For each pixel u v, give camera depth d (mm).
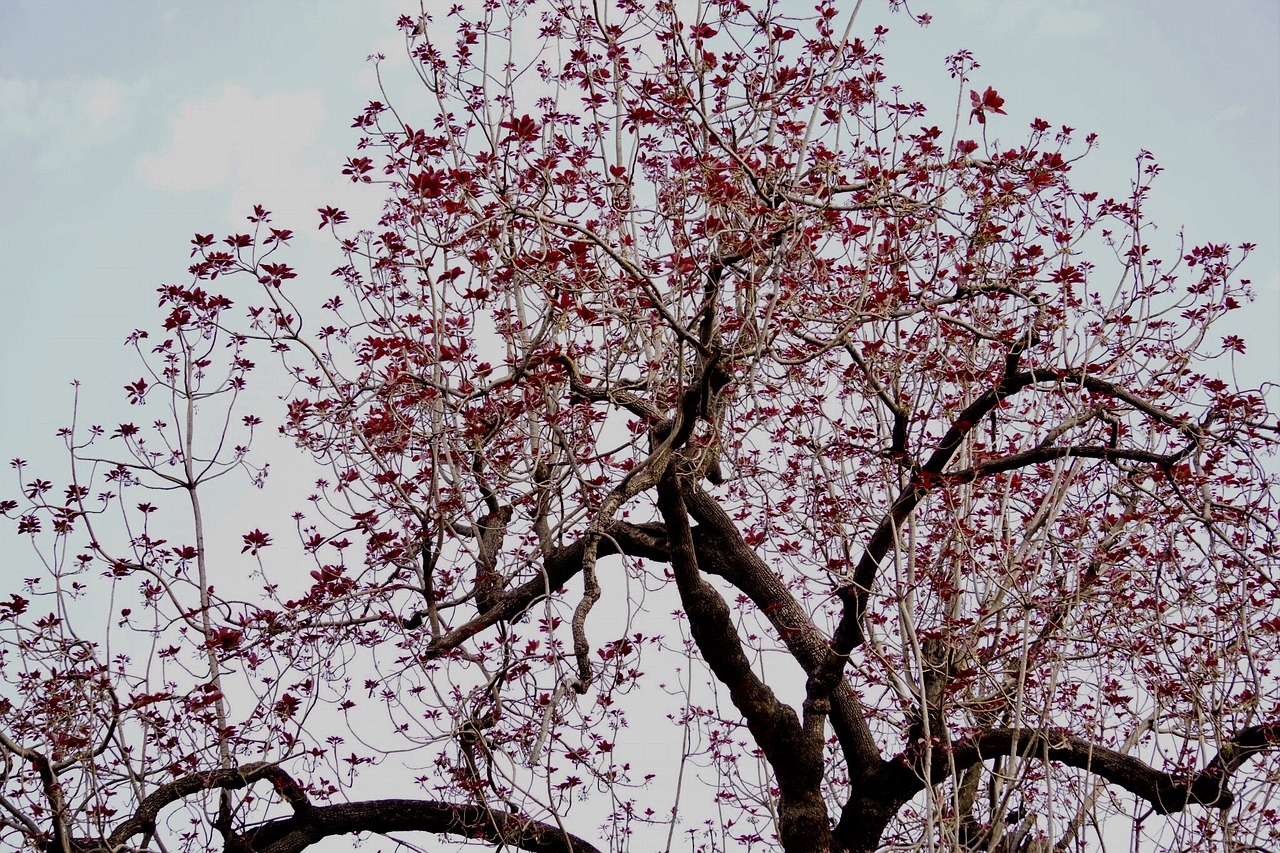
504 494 7695
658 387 8281
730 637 8219
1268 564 7402
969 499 7883
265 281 6496
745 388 7848
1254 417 7117
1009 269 7441
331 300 7438
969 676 7309
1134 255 7793
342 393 6949
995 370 8117
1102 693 7934
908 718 7988
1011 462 7426
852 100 7633
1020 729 7500
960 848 6652
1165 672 7656
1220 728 7262
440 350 6844
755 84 7250
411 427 7059
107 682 7125
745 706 8320
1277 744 7047
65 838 6910
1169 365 7875
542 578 8102
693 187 6977
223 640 7004
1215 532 7000
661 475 7359
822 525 8172
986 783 8789
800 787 8438
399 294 7453
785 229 6496
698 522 8914
